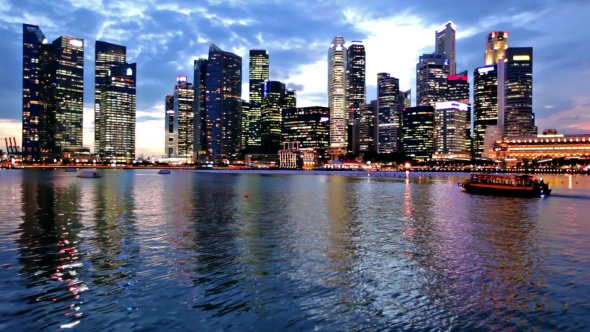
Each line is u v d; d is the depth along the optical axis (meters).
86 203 69.94
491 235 42.88
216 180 178.12
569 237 41.97
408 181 181.50
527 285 26.12
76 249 34.62
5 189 102.94
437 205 73.06
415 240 39.91
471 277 27.75
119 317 20.84
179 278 26.95
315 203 74.81
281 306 22.50
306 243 38.03
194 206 67.12
